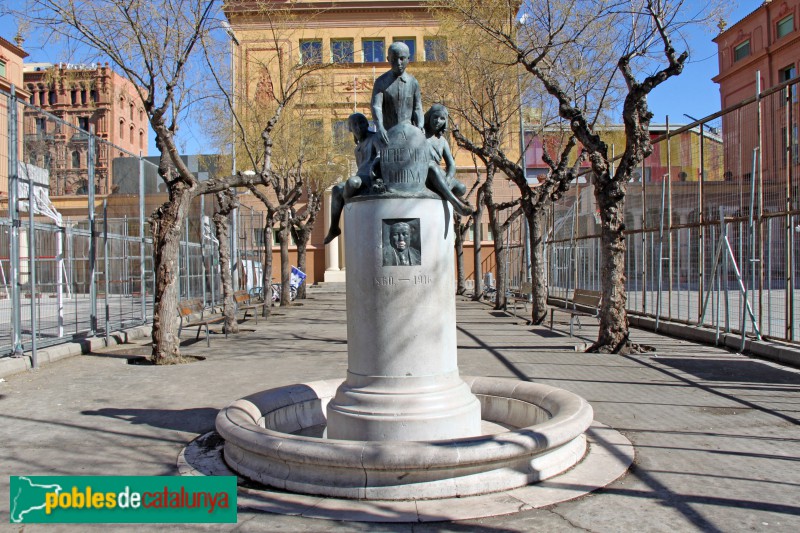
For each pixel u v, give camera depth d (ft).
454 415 16.96
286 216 86.48
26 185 45.85
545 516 13.48
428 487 14.34
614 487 15.30
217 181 43.93
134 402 27.14
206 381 32.04
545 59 45.78
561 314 69.10
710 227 44.70
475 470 14.73
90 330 48.24
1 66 93.30
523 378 30.17
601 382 29.07
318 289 125.18
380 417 16.71
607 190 39.09
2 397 28.55
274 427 20.71
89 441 20.72
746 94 132.57
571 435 16.06
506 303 74.59
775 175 37.42
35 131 50.44
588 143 38.99
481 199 91.97
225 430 16.76
